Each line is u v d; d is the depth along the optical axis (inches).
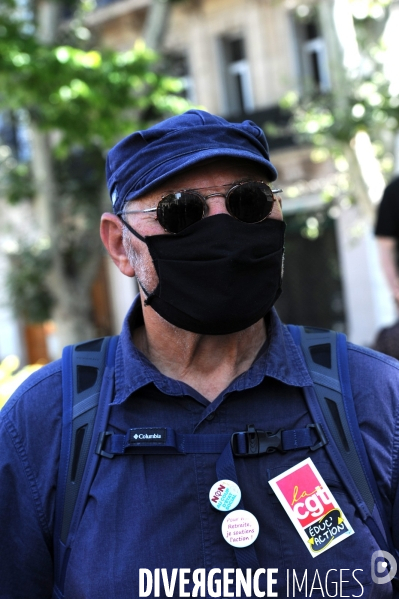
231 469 54.4
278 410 57.4
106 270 562.9
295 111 321.4
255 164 58.2
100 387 59.4
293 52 480.1
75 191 423.5
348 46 289.3
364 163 281.0
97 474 56.2
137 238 59.3
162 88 330.0
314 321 488.7
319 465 55.6
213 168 57.4
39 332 585.9
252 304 56.4
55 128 298.8
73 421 58.0
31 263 375.2
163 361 60.9
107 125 296.7
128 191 59.2
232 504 53.7
